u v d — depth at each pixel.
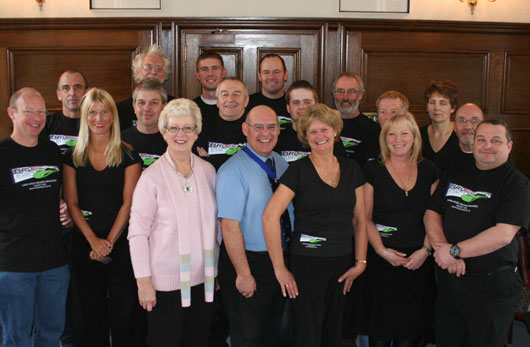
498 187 2.33
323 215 2.28
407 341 2.65
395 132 2.54
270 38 4.40
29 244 2.43
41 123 2.44
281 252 2.29
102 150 2.60
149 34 4.36
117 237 2.58
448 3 4.43
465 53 4.49
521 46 4.51
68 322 3.02
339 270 2.32
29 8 4.36
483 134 2.32
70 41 4.38
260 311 2.36
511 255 2.36
